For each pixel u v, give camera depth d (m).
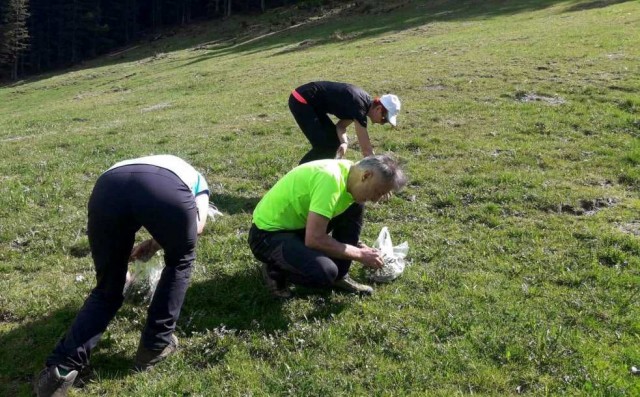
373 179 4.16
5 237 6.14
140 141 11.08
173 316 3.97
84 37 65.06
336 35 31.69
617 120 9.94
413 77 14.86
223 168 8.61
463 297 4.72
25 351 4.17
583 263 5.30
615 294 4.73
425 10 36.62
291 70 21.03
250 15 59.78
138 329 4.41
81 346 3.62
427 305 4.63
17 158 10.28
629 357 3.91
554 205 6.73
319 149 6.73
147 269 4.72
